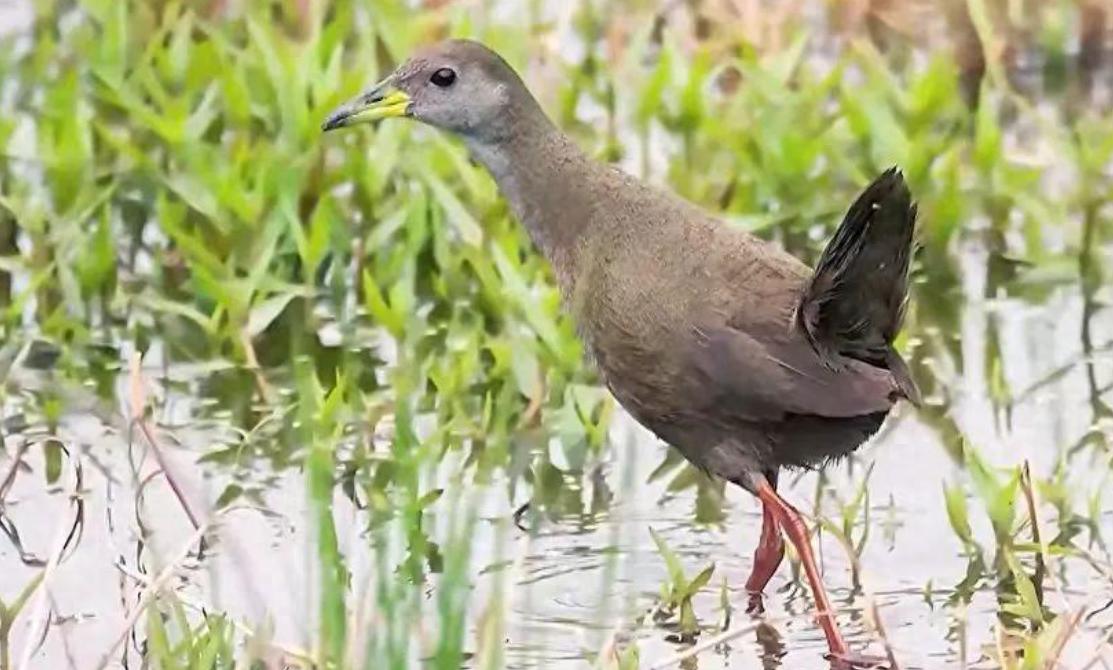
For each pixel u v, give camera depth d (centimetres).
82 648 974
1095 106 1600
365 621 927
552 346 1211
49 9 1648
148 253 1403
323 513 892
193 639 921
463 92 1133
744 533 1104
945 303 1338
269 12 1625
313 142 1405
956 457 1160
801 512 1082
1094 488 1115
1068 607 945
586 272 1066
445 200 1332
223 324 1293
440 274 1343
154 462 1138
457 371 1183
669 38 1538
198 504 1093
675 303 1027
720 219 1121
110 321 1316
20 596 962
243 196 1339
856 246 958
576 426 1177
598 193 1077
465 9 1595
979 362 1264
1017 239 1413
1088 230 1369
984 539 1077
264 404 1223
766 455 1030
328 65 1480
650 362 1034
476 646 962
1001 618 999
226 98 1440
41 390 1234
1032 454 1156
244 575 1006
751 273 1024
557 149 1103
